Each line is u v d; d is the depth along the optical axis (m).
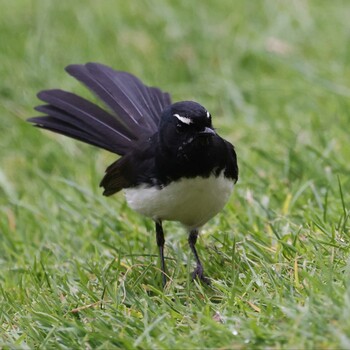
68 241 12.19
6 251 12.33
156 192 9.97
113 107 11.61
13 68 17.31
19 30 18.53
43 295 10.04
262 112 15.48
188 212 10.10
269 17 18.05
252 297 8.98
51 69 17.14
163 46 17.64
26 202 13.99
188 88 16.61
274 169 13.01
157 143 9.89
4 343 8.96
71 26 18.50
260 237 10.61
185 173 9.66
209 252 10.77
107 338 8.60
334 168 12.41
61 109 11.62
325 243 9.72
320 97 15.46
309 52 17.11
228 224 11.35
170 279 10.00
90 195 12.99
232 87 16.16
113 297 9.64
